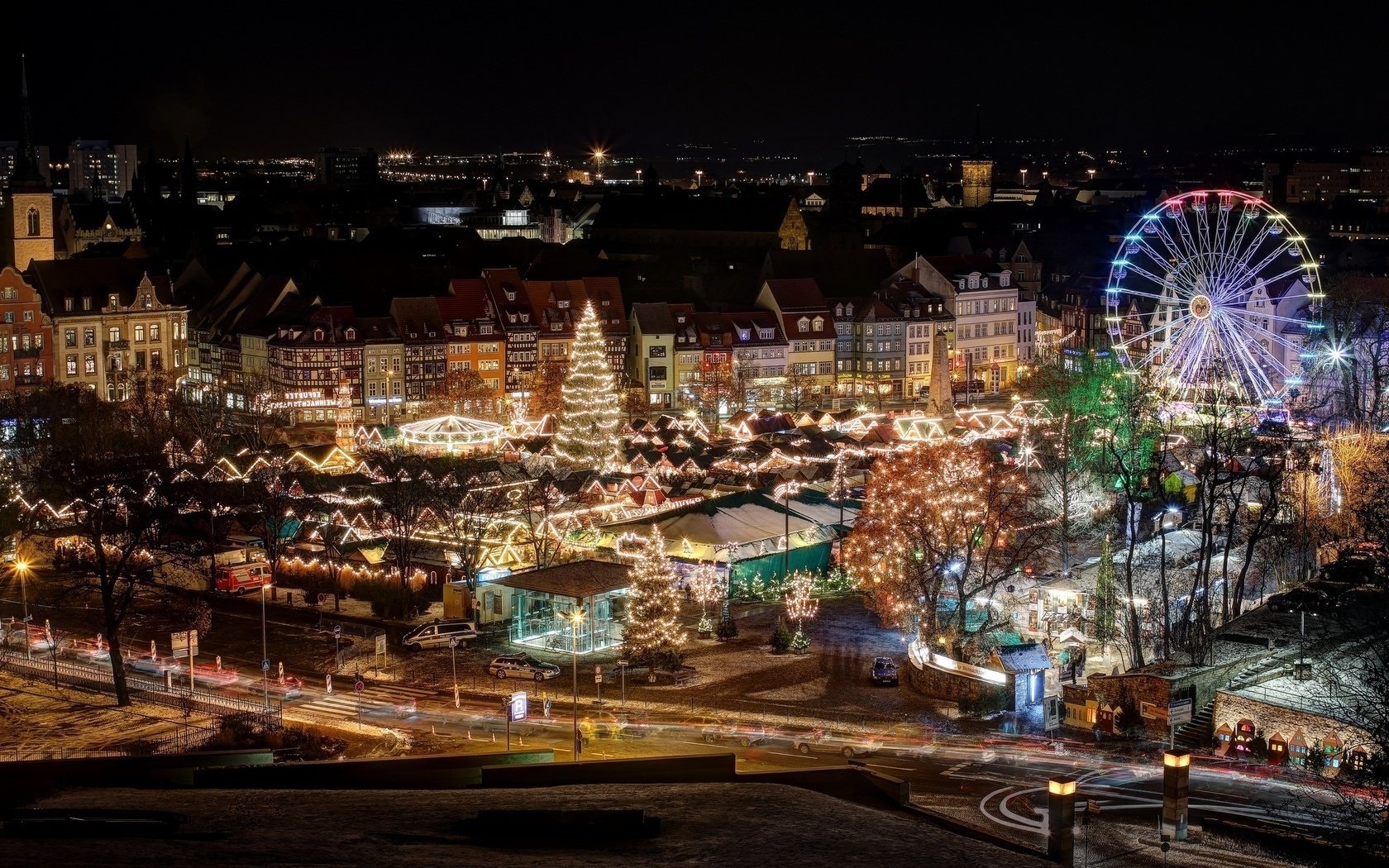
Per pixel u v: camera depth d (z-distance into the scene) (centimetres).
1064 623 12525
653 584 12100
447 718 10894
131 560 14038
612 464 19138
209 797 2417
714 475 18275
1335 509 14638
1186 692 10238
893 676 11662
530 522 14862
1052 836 4431
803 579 13762
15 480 17338
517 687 11819
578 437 19450
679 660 12081
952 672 11219
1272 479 12962
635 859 2047
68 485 15588
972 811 8475
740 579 14600
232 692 11675
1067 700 10650
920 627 12262
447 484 15462
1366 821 7500
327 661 12675
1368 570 11331
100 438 19400
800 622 12962
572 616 10938
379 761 2859
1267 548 13750
